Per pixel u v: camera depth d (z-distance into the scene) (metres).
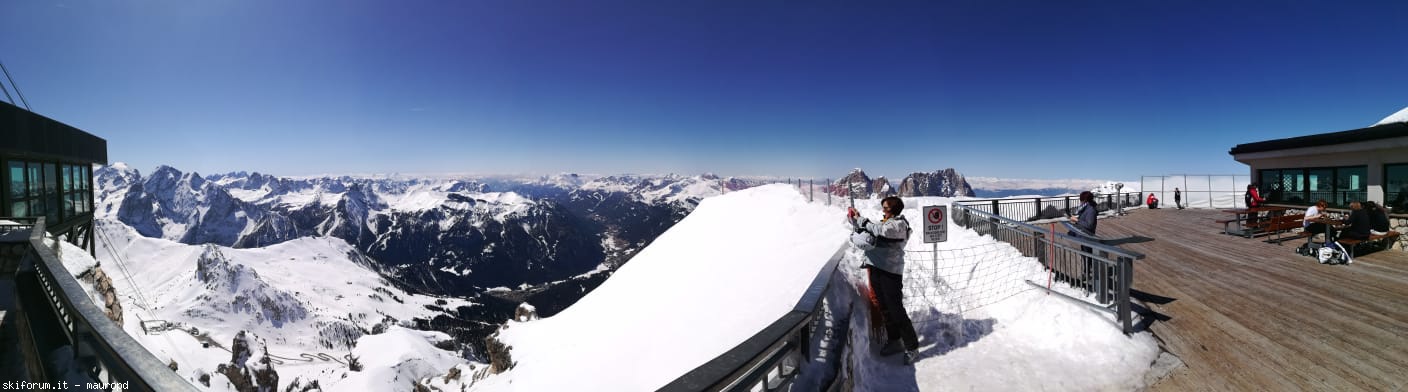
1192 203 32.81
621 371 8.37
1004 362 5.32
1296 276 9.27
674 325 9.00
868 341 5.39
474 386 15.11
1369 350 5.37
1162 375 4.93
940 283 7.87
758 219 14.98
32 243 6.83
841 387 3.75
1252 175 21.14
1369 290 8.03
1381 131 14.24
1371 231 12.20
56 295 4.97
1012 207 23.73
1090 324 5.94
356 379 62.34
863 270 6.23
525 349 13.88
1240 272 9.71
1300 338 5.79
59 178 23.34
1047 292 7.21
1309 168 17.89
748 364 2.31
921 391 4.80
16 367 5.23
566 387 9.18
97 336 2.95
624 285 14.83
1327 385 4.60
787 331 2.84
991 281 8.09
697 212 20.73
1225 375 4.88
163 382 2.39
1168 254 12.02
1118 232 17.08
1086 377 4.92
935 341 5.93
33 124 19.88
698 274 11.82
